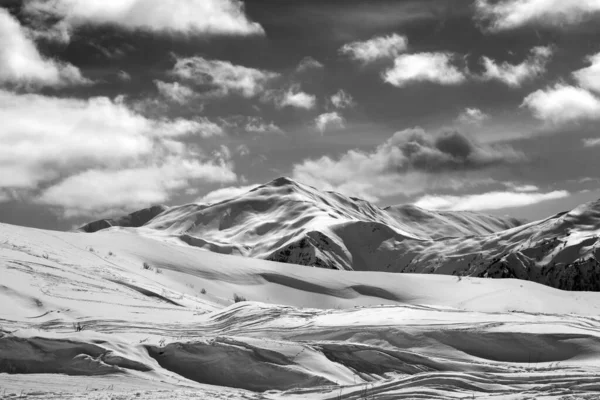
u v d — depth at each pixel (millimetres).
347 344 28656
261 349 27562
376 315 36812
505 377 22938
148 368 26594
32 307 38719
